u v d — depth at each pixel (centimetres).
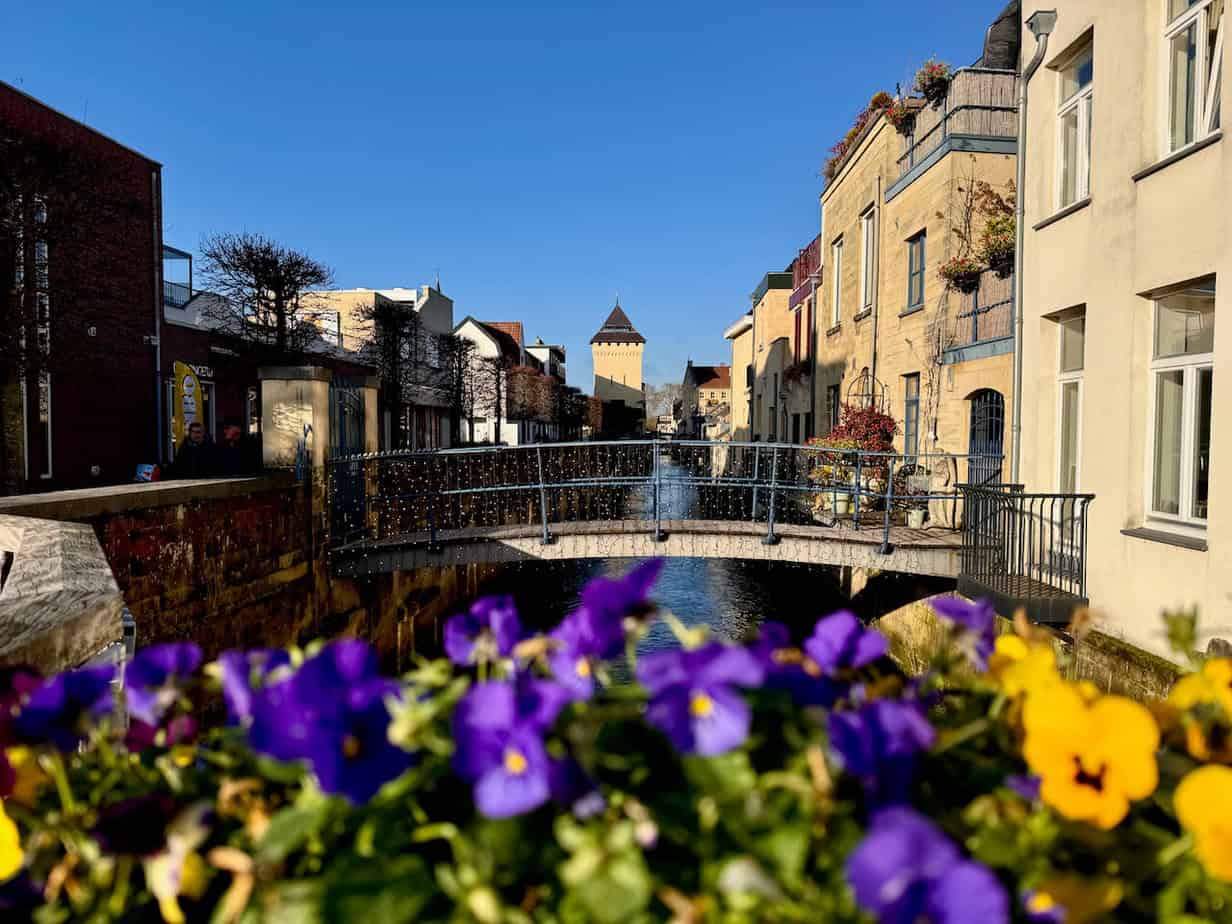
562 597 1648
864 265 1573
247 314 1961
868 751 81
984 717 110
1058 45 746
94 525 560
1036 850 87
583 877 73
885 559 874
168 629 643
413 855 83
